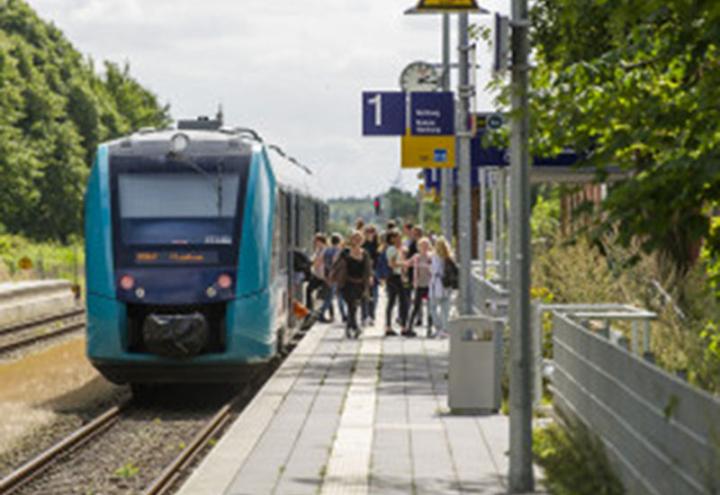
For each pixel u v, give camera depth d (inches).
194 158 1134.4
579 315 824.3
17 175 5369.1
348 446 772.0
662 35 508.1
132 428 976.3
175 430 967.0
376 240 1830.7
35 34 6181.1
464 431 834.8
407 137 1312.7
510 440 636.7
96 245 1113.4
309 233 1791.3
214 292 1100.5
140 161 1137.4
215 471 689.0
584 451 658.8
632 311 888.9
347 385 1079.0
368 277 1542.8
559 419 825.5
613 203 475.2
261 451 754.2
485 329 919.0
